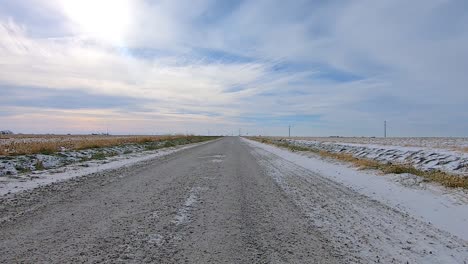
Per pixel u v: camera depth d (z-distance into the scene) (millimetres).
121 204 7629
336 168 16094
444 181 10555
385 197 9211
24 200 7723
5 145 21531
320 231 5867
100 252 4570
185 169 15016
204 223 6230
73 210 6934
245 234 5609
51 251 4559
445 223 6594
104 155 20812
